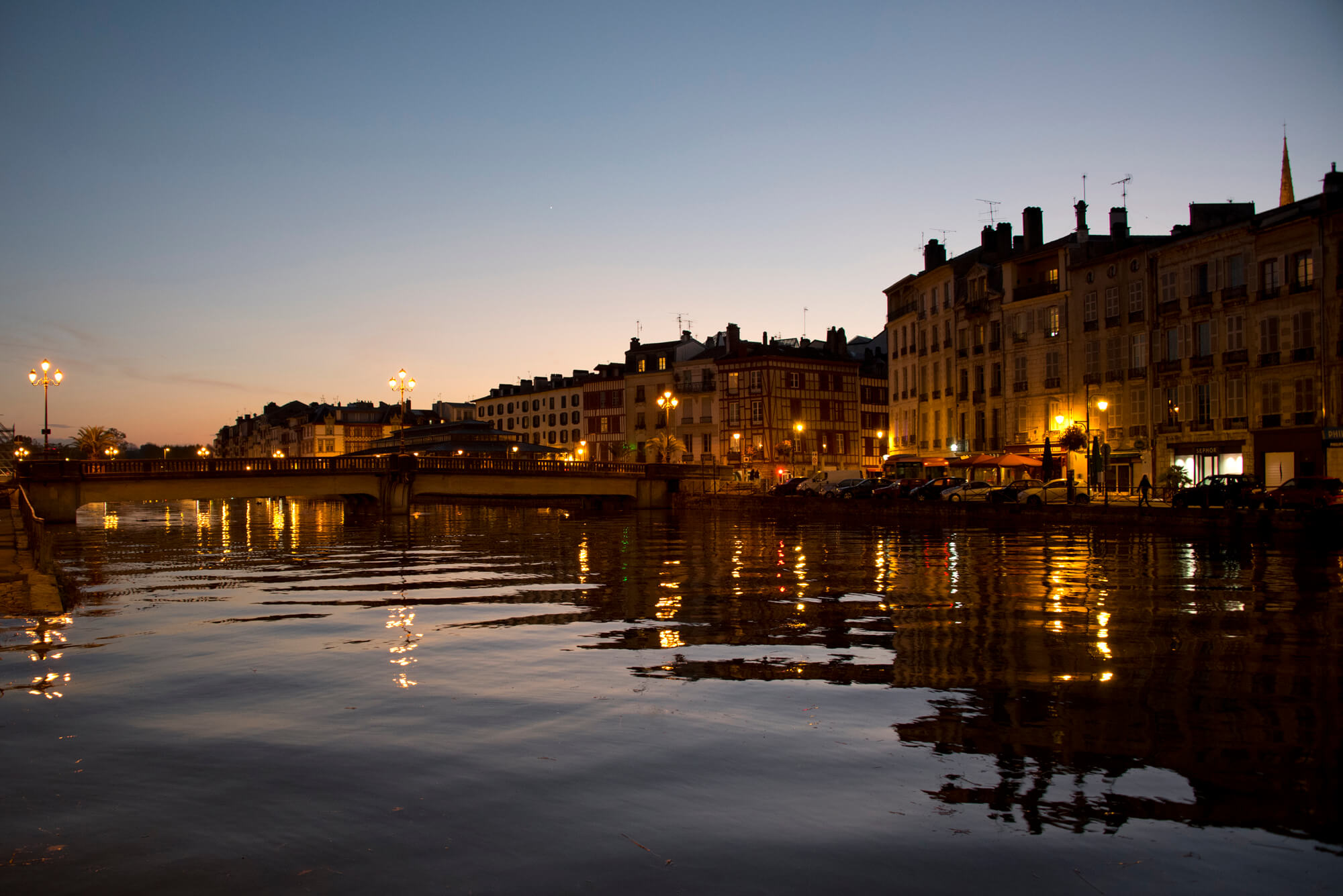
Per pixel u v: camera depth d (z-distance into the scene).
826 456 101.94
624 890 5.54
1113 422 56.50
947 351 72.62
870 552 30.06
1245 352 48.06
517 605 17.83
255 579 23.66
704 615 16.09
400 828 6.45
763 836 6.26
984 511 46.41
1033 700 9.75
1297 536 31.62
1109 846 6.10
